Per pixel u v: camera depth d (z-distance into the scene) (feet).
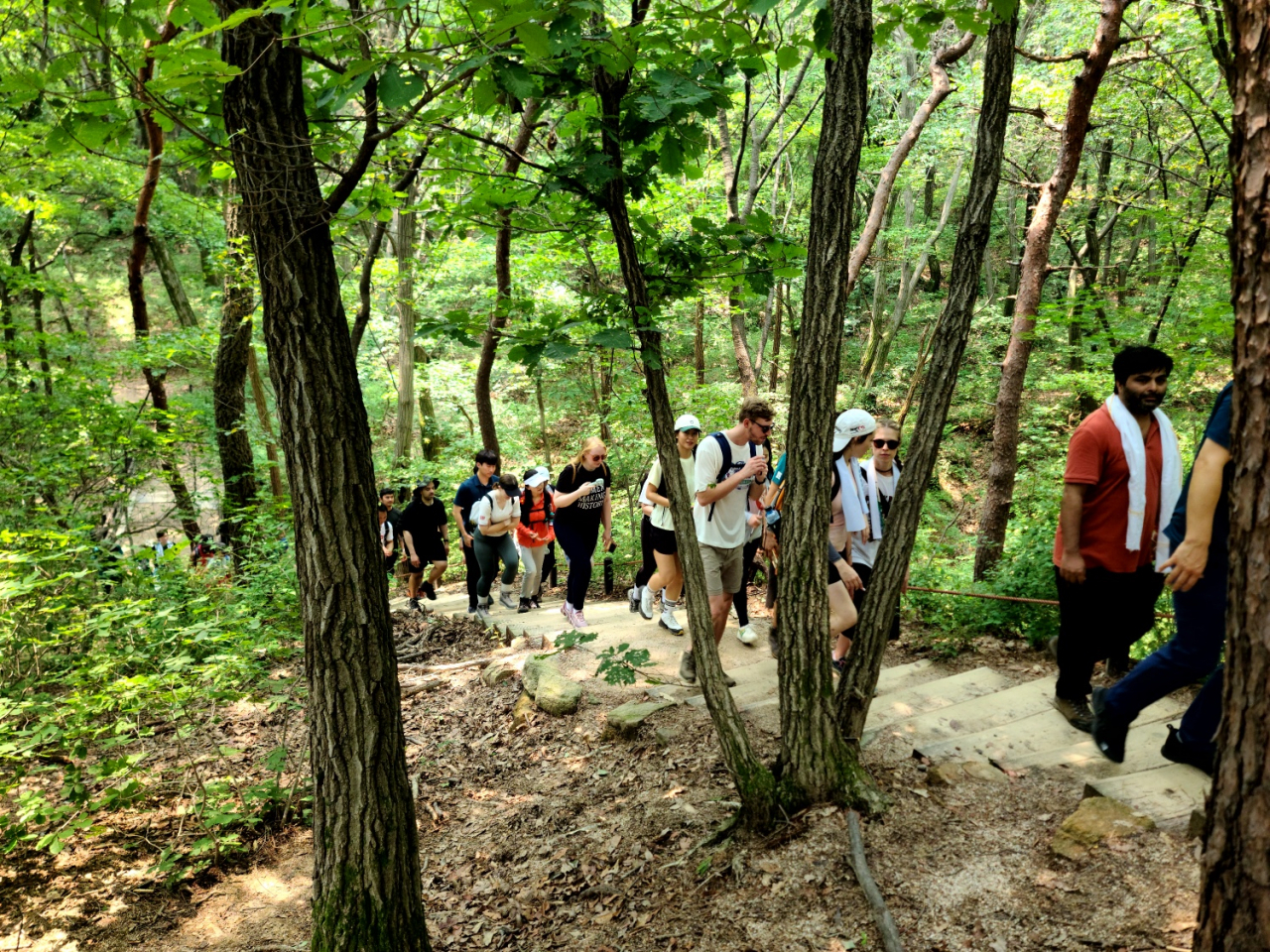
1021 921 7.87
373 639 8.30
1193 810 8.68
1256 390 4.05
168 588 20.04
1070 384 33.06
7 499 23.31
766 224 11.49
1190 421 25.88
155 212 41.27
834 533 14.60
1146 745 10.89
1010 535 25.22
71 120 7.99
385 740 8.38
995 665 15.81
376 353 58.95
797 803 10.20
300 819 14.02
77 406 26.35
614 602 27.53
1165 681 8.96
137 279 28.14
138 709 13.14
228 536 31.94
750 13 8.59
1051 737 11.80
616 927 9.77
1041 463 30.19
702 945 8.84
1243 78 4.07
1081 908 7.79
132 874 12.53
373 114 7.88
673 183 29.84
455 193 13.48
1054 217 20.15
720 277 12.37
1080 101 19.20
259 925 11.31
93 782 14.56
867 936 8.21
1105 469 11.03
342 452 8.05
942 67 22.12
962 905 8.28
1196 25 28.25
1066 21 41.19
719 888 9.67
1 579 13.87
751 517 16.20
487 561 24.91
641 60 9.52
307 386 7.88
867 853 9.32
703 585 10.62
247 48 7.41
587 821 12.55
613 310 10.75
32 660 15.58
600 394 44.88
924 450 10.11
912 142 22.25
